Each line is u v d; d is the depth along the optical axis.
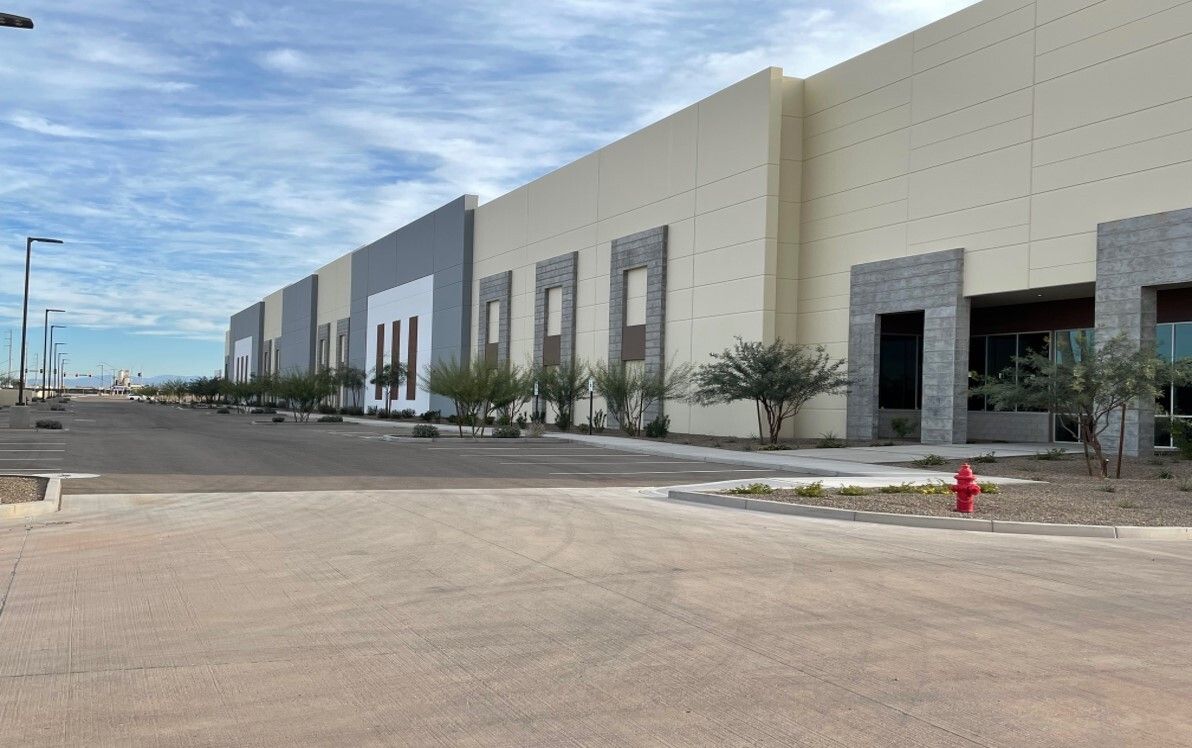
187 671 5.98
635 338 47.41
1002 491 18.36
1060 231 29.42
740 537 12.16
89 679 5.79
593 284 51.72
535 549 10.88
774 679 5.89
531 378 48.22
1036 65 30.36
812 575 9.45
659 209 46.12
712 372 35.97
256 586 8.64
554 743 4.79
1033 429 35.91
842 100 38.31
